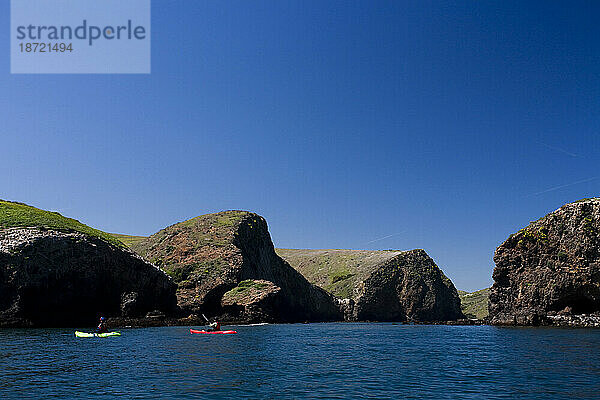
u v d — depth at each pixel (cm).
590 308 8731
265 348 4384
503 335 6394
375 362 3406
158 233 15625
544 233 9388
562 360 3450
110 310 8400
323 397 2116
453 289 19500
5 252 7062
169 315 9644
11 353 3662
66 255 7650
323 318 16850
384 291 18062
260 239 15725
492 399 2092
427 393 2222
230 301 10894
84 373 2689
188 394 2138
